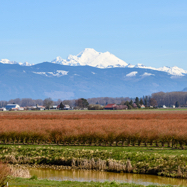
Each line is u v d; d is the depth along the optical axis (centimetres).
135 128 10638
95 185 5262
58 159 8162
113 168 7244
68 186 5178
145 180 6400
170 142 10044
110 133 10125
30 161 8350
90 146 10088
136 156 7656
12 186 5112
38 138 10819
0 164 4988
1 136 11012
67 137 10425
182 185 5962
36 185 5219
